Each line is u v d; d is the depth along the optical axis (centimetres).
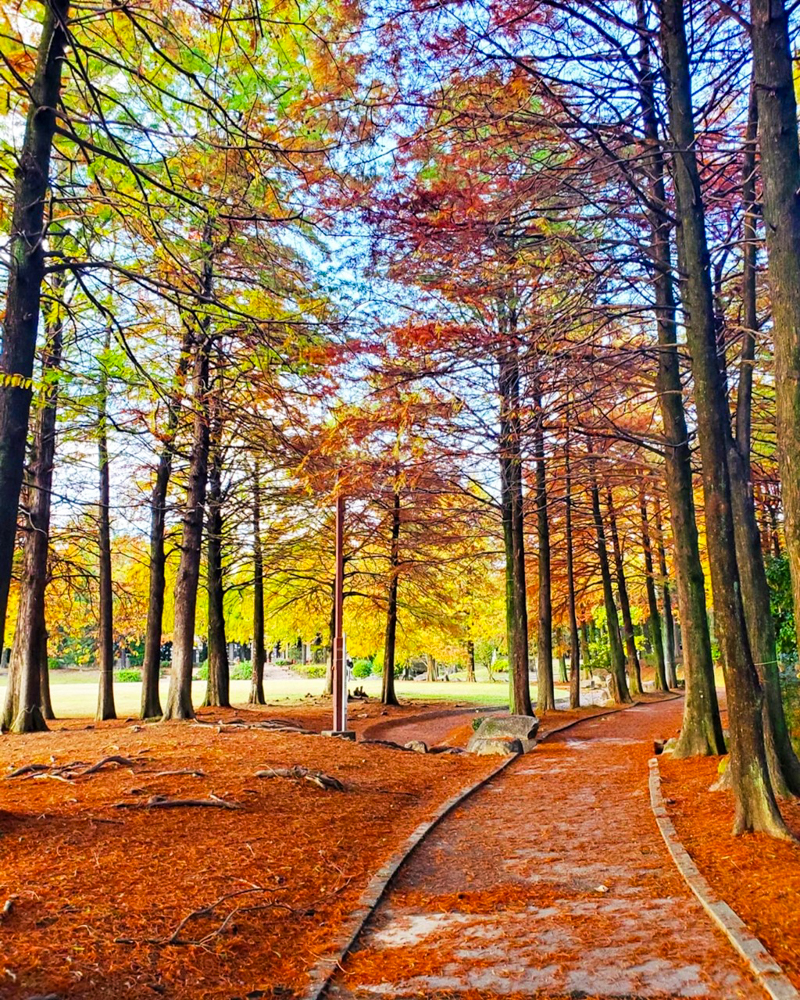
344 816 823
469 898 590
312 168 920
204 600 3306
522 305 1248
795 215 568
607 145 997
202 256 907
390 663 2969
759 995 398
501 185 1034
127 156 794
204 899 539
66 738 1328
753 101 874
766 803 672
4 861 568
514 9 877
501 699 3472
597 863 664
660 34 876
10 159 764
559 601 3588
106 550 2012
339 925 530
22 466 677
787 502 558
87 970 416
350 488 1596
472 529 2439
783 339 563
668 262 1077
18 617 1661
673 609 4172
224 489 2258
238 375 1133
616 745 1516
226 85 777
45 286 903
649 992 409
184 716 1738
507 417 1320
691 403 1591
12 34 740
